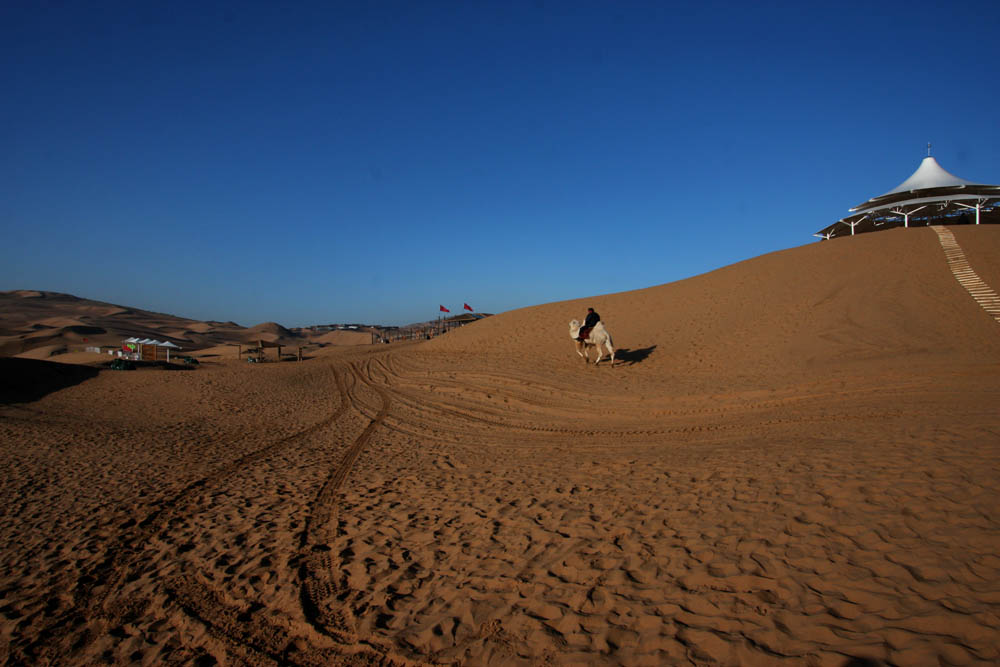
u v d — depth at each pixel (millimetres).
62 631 4738
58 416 17016
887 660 2904
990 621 3057
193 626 4695
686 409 12945
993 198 38625
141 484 9641
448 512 7105
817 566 4074
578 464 8875
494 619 4207
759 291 27969
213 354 69188
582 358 23328
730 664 3178
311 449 12516
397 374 26031
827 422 9531
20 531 7324
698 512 5633
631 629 3742
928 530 4297
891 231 32594
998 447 6109
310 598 5020
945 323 19281
